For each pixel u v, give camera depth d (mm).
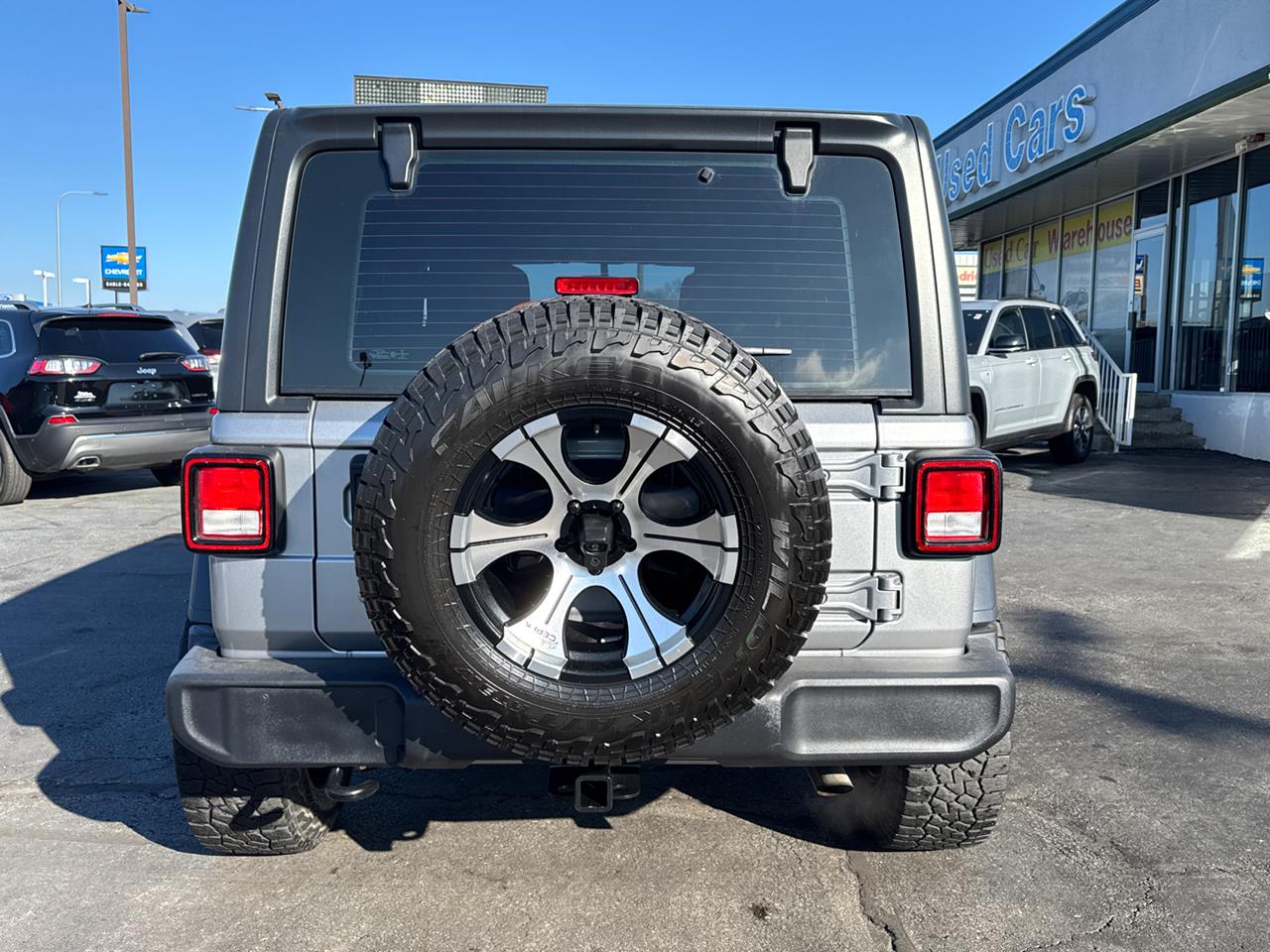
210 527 2373
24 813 3359
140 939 2613
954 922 2684
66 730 4117
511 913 2734
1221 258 13523
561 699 2146
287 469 2408
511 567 2396
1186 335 14391
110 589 6449
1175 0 11453
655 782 3600
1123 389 13320
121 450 9508
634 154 2545
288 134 2490
